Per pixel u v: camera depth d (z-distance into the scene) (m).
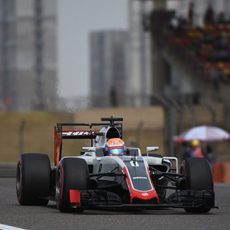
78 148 123.75
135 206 35.03
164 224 32.12
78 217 34.69
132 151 40.00
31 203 41.97
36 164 41.38
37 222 32.78
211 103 161.00
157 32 185.50
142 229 30.48
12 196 49.31
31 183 41.09
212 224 32.38
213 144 138.12
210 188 37.38
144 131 170.62
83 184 36.59
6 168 81.75
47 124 169.25
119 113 181.88
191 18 178.00
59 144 43.25
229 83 163.12
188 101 167.25
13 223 32.56
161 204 35.69
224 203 44.59
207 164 38.00
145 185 35.84
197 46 171.25
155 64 187.50
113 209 38.94
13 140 164.75
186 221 33.34
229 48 166.88
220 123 153.75
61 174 37.09
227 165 88.12
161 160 39.50
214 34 170.38
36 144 163.62
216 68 164.75
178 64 177.62
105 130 40.75
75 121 148.12
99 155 40.16
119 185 37.22
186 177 37.72
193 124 105.94
